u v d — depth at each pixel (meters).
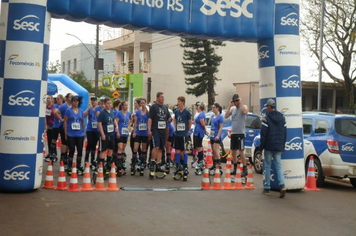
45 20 9.25
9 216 7.25
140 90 43.22
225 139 17.28
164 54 45.06
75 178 9.80
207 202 9.05
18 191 9.16
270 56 10.91
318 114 12.63
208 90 40.09
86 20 9.82
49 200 8.61
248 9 10.79
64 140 13.16
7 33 9.02
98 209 8.00
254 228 7.11
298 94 10.88
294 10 10.94
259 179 13.00
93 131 12.91
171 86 44.53
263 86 11.05
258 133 16.58
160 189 10.31
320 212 8.58
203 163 13.72
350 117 11.95
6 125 9.00
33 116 9.12
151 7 10.11
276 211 8.48
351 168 11.49
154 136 12.11
